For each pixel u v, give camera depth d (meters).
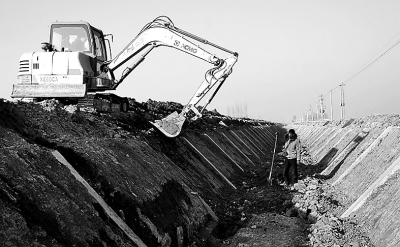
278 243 8.92
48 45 13.07
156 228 6.98
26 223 4.46
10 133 6.78
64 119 9.49
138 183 7.94
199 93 13.31
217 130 23.75
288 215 11.35
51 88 12.40
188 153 14.48
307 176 16.62
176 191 9.40
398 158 9.77
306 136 47.31
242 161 22.22
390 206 7.93
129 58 13.91
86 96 12.61
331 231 8.44
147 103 27.66
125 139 10.32
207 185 13.17
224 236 9.86
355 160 14.15
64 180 6.14
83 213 5.65
